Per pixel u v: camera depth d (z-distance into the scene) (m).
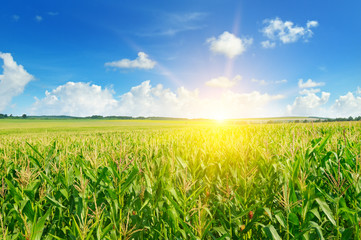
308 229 1.82
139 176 2.79
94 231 2.16
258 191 2.62
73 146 6.96
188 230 1.90
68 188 2.73
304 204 2.10
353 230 1.99
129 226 2.24
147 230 2.33
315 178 2.70
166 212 2.28
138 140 8.30
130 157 4.25
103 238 1.96
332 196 2.52
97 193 2.54
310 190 2.13
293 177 2.36
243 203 2.46
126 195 2.69
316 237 2.03
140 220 2.24
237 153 3.87
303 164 2.75
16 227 2.57
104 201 2.66
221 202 2.52
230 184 3.15
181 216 2.33
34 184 2.73
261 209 2.15
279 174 2.86
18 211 2.37
